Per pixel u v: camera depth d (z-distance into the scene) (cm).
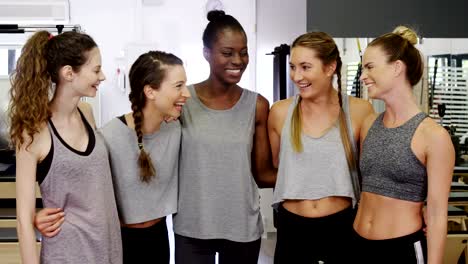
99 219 172
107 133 193
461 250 335
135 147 195
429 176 166
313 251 200
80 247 170
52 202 168
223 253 212
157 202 201
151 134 198
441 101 416
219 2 473
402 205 173
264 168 226
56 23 475
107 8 485
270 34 493
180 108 196
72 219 170
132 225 199
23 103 162
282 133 207
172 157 202
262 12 491
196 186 205
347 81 398
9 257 296
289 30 487
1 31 396
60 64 165
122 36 488
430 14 423
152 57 192
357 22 423
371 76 176
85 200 170
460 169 392
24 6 470
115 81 490
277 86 433
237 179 205
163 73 189
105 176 177
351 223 201
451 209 363
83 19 484
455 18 423
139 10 484
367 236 180
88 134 176
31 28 404
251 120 212
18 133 162
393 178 174
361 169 186
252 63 496
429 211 168
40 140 164
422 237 173
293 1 484
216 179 205
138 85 192
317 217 198
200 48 495
